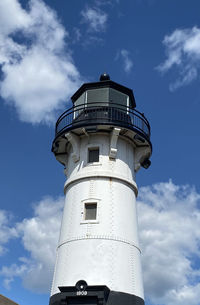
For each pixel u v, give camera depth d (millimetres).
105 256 15336
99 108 19125
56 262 16531
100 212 16500
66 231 16734
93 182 17422
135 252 16391
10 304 16406
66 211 17562
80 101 20547
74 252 15727
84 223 16297
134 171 19375
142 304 15344
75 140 18719
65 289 14297
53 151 20422
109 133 18688
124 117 19094
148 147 19656
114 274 15008
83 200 17016
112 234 16016
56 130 19875
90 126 18219
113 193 17203
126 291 14867
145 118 19906
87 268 15094
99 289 14000
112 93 20000
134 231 17016
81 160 18406
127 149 19234
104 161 18000
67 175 19188
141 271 16547
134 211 17766
